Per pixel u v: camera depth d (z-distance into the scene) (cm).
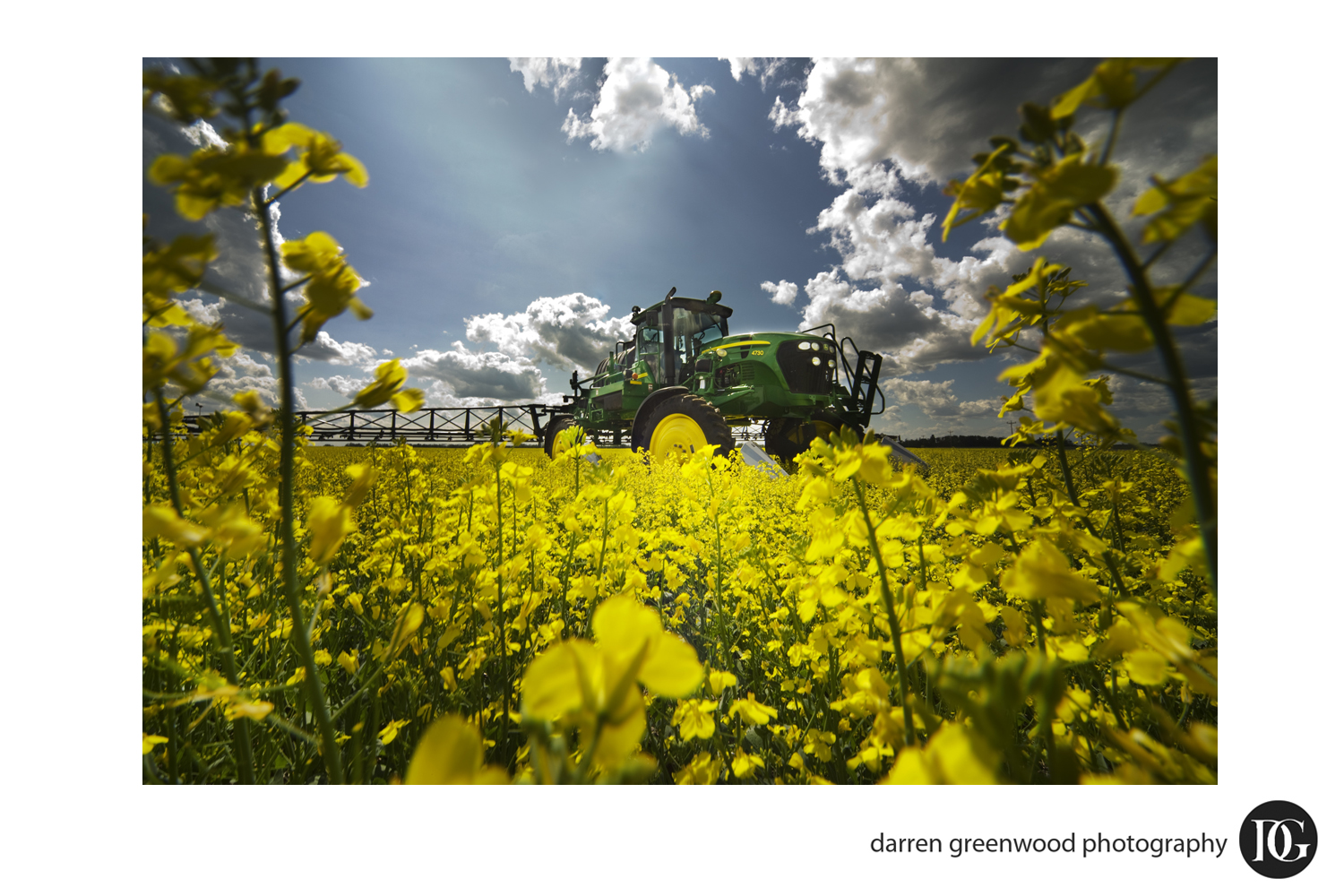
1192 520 67
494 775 34
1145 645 70
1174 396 48
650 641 38
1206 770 59
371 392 76
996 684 40
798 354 882
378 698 147
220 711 140
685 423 723
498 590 159
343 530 73
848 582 125
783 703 180
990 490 99
